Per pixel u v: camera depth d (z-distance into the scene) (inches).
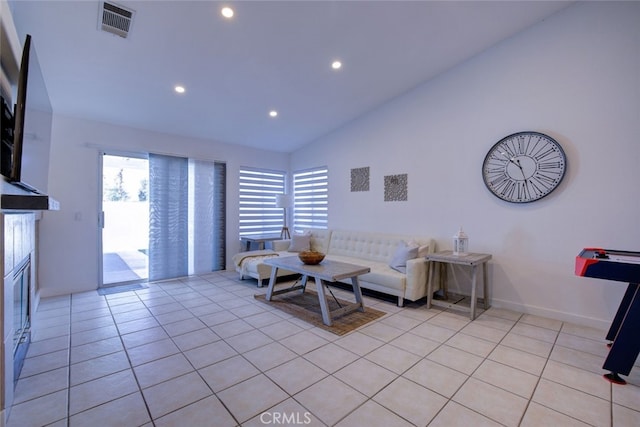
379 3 104.0
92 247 161.2
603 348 97.1
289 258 153.0
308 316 124.3
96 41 106.7
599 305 112.5
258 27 109.5
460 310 131.6
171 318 122.6
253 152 228.2
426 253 144.9
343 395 72.7
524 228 128.5
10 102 71.4
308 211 236.2
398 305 138.5
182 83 138.5
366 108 183.6
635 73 104.5
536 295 126.1
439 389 75.2
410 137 166.9
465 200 145.9
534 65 125.0
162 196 183.8
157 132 181.8
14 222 72.5
